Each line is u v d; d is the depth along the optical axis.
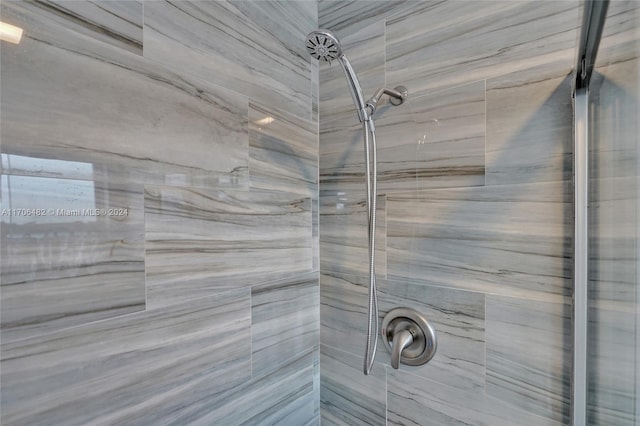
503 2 0.74
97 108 0.54
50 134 0.49
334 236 1.02
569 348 0.67
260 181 0.85
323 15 1.05
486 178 0.76
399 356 0.82
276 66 0.90
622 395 0.55
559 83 0.67
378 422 0.94
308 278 1.01
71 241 0.52
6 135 0.45
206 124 0.72
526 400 0.72
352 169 0.98
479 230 0.77
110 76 0.56
